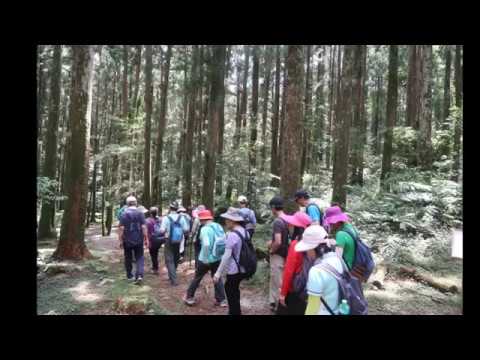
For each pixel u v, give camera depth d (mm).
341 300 3055
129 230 7871
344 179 10914
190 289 6465
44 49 18438
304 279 4055
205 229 6387
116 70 26047
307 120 21484
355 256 4098
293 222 4926
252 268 5219
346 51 11039
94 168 26875
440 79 27438
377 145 22781
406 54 20344
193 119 19359
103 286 7512
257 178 17516
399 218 9969
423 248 8781
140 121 21250
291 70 7617
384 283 7082
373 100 29531
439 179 11617
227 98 31984
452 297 6363
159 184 21203
